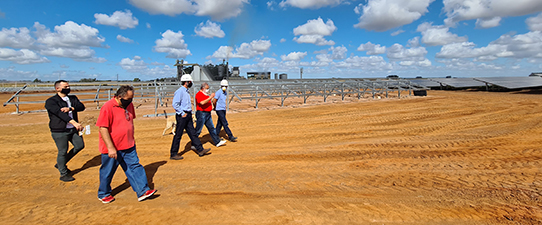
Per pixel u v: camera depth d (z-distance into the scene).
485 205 3.18
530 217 2.88
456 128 7.88
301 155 5.52
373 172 4.42
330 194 3.59
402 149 5.77
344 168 4.65
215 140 6.19
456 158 5.07
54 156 5.69
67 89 4.31
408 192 3.61
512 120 8.87
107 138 3.20
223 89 6.66
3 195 3.72
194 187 3.93
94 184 4.12
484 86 25.00
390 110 12.29
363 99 18.23
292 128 8.62
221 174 4.47
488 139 6.42
